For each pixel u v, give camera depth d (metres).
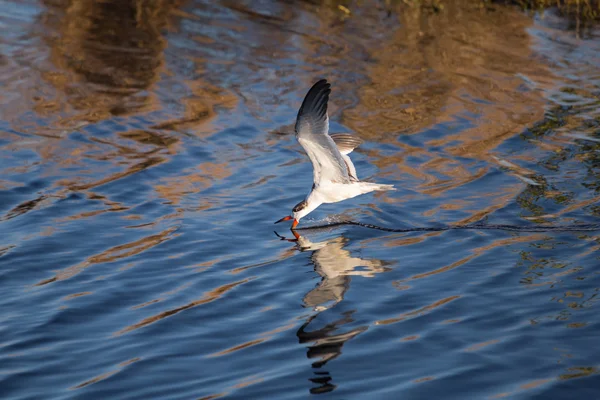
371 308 11.56
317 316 11.36
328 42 24.41
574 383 9.44
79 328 11.14
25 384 9.73
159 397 9.40
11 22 24.59
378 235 14.23
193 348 10.56
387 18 26.38
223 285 12.41
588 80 21.70
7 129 18.41
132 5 26.59
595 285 11.94
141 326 11.19
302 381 9.67
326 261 13.23
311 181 16.58
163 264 13.13
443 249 13.50
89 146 17.88
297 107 20.39
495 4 27.55
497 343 10.45
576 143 17.92
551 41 24.59
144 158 17.41
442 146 17.98
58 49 23.00
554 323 10.90
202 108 20.16
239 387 9.57
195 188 16.16
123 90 20.88
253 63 22.91
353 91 21.03
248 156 17.77
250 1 27.50
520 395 9.23
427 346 10.44
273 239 14.16
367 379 9.69
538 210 14.79
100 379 9.83
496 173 16.55
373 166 17.02
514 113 19.69
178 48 23.64
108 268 12.97
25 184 16.03
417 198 15.61
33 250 13.49
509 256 13.08
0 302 11.85
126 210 15.13
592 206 14.81
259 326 11.14
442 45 24.19
